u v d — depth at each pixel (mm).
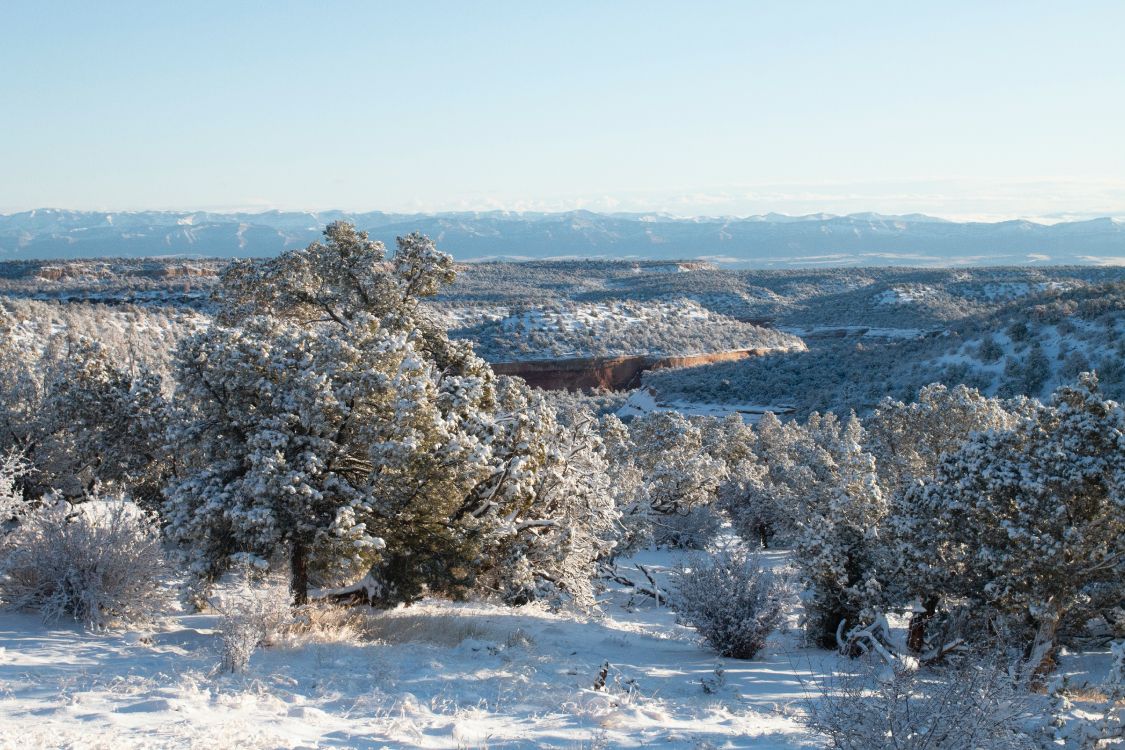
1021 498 17703
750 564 18984
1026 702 8578
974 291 191625
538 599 21656
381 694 10023
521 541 20484
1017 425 19141
